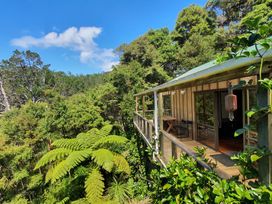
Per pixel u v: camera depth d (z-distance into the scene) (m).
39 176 9.41
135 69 22.53
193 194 2.36
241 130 2.01
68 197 7.91
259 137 1.95
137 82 19.33
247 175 2.02
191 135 9.31
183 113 10.49
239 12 22.56
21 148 9.36
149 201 7.25
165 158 5.79
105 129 9.64
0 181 8.79
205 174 2.42
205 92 7.92
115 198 7.76
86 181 7.55
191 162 2.92
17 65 42.38
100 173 7.92
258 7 15.61
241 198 1.77
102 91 17.20
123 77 18.89
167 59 28.00
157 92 7.54
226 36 20.88
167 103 14.27
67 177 8.66
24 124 10.63
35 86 42.25
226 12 24.28
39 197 9.34
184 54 27.30
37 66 44.62
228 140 7.96
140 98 17.77
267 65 1.93
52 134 11.35
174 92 11.90
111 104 17.42
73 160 7.39
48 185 9.70
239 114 8.08
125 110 17.44
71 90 49.12
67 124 11.77
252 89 5.12
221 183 1.98
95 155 7.62
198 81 4.27
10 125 10.65
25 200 8.80
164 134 5.80
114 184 8.27
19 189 9.49
